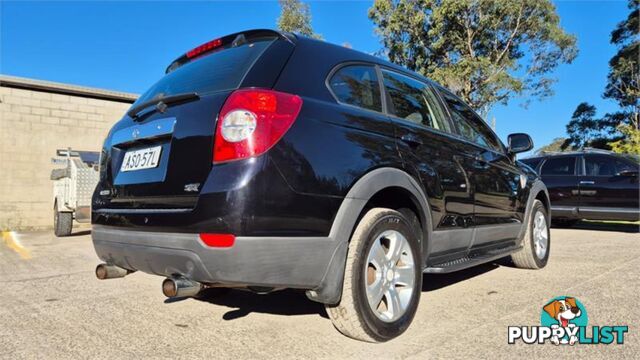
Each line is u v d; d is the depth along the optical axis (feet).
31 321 9.98
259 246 6.61
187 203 7.03
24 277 14.97
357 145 8.08
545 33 72.90
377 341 8.21
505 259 17.37
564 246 21.21
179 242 6.90
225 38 9.34
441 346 8.19
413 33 74.13
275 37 8.49
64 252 21.31
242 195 6.54
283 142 6.98
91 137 40.04
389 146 8.78
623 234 27.30
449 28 72.38
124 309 10.85
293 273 7.00
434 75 69.41
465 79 68.59
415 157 9.36
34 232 33.91
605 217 27.84
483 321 9.62
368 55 9.98
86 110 39.86
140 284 13.74
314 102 7.78
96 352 8.10
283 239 6.82
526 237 14.79
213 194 6.65
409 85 10.83
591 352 7.95
